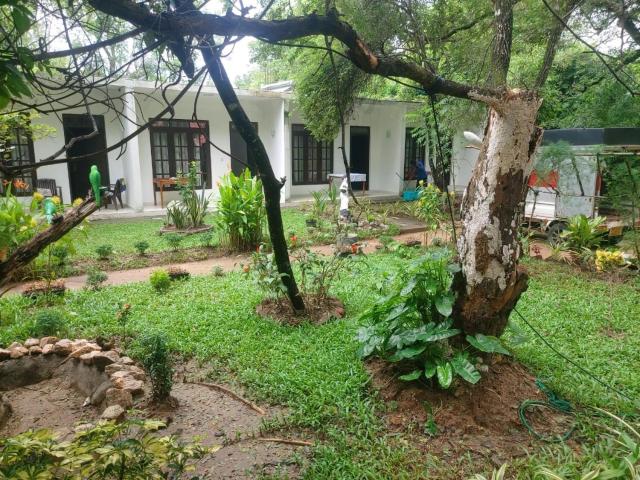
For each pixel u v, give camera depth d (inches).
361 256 231.8
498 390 130.9
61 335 174.1
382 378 139.4
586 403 131.0
